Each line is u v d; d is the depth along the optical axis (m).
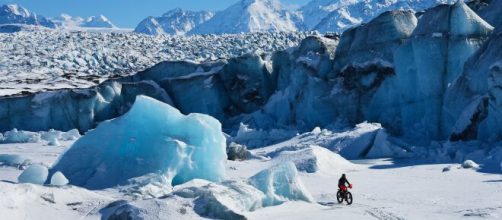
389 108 52.50
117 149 26.72
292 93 62.78
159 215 16.16
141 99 27.67
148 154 25.83
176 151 25.67
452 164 33.66
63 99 69.19
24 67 107.31
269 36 136.50
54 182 23.58
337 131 51.41
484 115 41.81
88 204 18.33
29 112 69.50
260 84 69.38
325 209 18.78
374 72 54.34
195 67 75.38
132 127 27.09
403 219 16.67
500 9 55.50
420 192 22.81
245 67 69.50
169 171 25.22
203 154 26.33
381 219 16.77
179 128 27.08
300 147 43.16
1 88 83.19
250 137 54.78
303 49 64.25
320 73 59.91
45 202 17.53
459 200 20.27
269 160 37.00
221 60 75.31
